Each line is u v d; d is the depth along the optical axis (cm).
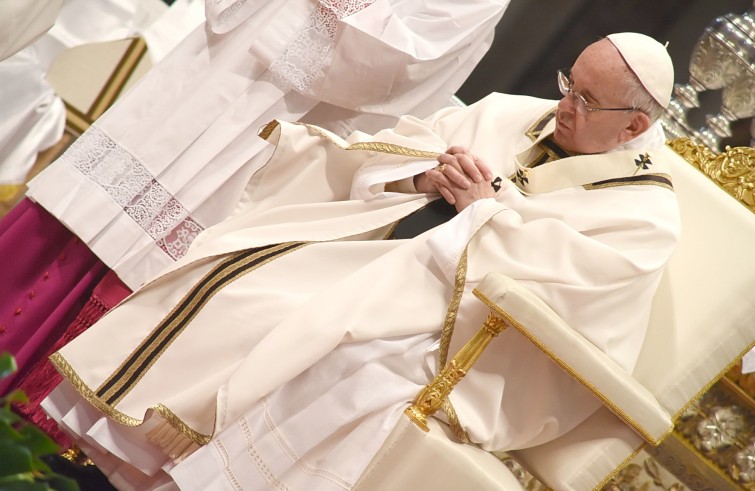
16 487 401
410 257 908
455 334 893
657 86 952
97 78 1566
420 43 1131
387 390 850
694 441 1412
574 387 904
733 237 996
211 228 1008
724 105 1484
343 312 858
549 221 910
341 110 1187
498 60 1639
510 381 904
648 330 962
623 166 994
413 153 1006
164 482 894
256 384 832
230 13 1060
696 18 1501
